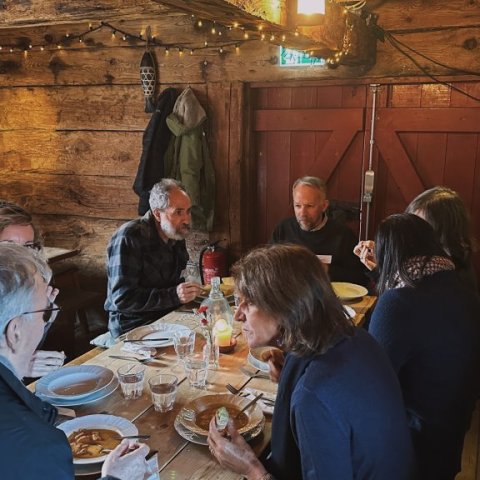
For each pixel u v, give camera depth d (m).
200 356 2.02
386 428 1.23
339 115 3.70
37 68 4.37
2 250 1.14
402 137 3.59
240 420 1.56
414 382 1.68
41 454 1.00
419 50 3.35
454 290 1.69
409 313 1.65
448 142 3.49
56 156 4.46
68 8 2.44
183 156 3.85
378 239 1.82
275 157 3.95
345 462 1.19
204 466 1.39
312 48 2.80
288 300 1.25
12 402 1.04
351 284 2.88
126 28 4.02
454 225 2.19
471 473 2.61
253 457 1.35
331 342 1.27
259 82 3.81
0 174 4.63
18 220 2.04
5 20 2.61
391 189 3.68
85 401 1.67
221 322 2.07
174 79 3.97
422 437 1.67
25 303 1.10
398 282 1.74
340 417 1.18
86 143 4.34
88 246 4.50
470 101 3.38
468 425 1.80
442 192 2.28
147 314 2.67
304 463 1.20
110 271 2.67
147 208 3.88
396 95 3.55
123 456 1.30
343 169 3.78
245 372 1.90
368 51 3.31
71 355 3.83
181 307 2.59
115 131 4.23
